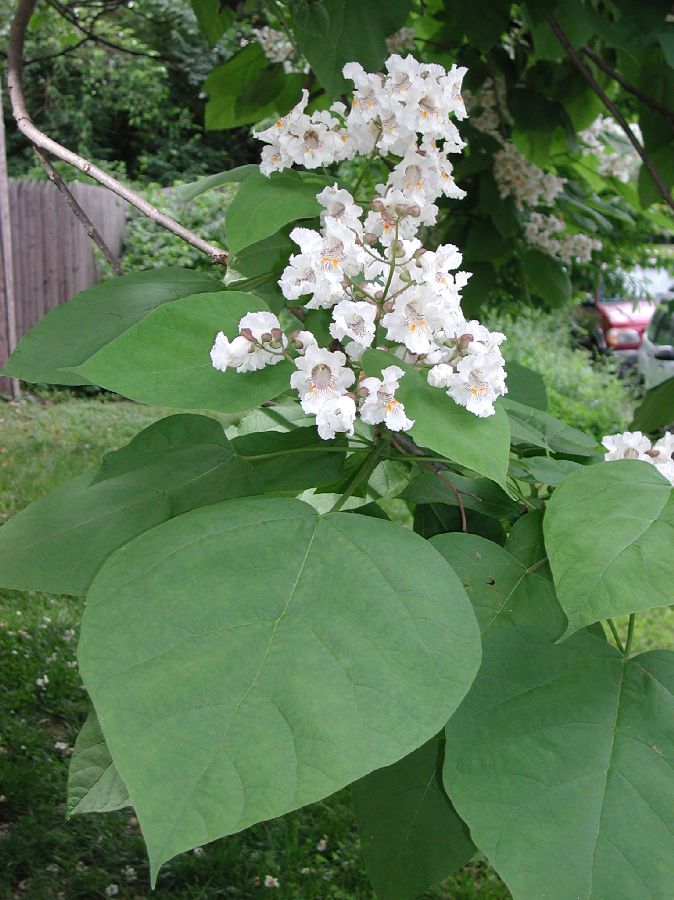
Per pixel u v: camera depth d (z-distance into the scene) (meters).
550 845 0.43
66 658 2.22
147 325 0.55
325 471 0.67
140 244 5.44
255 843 1.71
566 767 0.46
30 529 0.61
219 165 7.24
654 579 0.45
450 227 1.90
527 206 2.06
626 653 0.53
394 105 0.68
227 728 0.39
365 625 0.44
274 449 0.68
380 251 0.66
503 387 0.57
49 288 5.22
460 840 0.61
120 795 0.59
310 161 0.72
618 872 0.42
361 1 0.95
